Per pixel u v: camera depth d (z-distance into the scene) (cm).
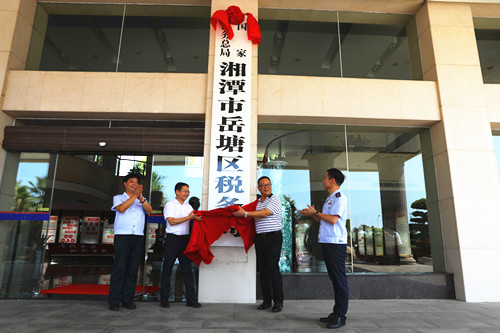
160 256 426
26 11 482
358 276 417
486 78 498
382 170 469
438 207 453
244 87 432
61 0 507
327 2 502
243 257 385
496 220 418
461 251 408
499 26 522
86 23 511
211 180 402
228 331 253
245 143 415
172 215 349
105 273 750
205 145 420
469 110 454
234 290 378
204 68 492
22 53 475
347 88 461
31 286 418
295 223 446
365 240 446
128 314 304
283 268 433
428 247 448
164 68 491
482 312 332
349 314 320
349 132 479
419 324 281
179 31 508
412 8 509
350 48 510
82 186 1036
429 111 457
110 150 448
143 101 445
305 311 329
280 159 464
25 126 447
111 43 502
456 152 438
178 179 450
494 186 429
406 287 415
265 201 346
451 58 471
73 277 657
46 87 446
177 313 312
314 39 510
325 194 458
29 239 430
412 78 505
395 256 444
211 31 456
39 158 454
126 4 515
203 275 381
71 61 491
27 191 443
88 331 248
